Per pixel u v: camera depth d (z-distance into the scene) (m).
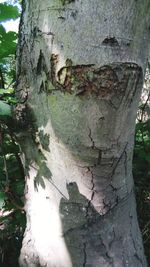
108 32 0.79
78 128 0.87
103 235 0.99
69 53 0.81
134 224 1.08
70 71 0.83
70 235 0.99
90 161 0.91
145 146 1.48
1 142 1.08
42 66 0.88
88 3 0.78
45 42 0.85
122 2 0.78
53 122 0.90
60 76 0.84
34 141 0.98
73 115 0.86
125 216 1.03
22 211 1.23
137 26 0.81
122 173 0.97
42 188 1.01
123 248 1.02
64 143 0.91
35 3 0.87
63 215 0.98
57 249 1.01
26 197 1.09
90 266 0.99
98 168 0.93
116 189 0.98
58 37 0.82
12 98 1.02
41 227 1.03
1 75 1.28
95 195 0.96
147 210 1.49
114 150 0.91
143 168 1.47
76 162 0.92
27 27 0.91
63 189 0.96
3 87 1.28
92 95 0.83
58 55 0.83
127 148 0.95
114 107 0.84
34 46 0.89
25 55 0.93
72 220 0.98
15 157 1.33
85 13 0.79
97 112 0.84
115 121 0.86
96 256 0.99
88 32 0.79
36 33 0.88
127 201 1.03
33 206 1.06
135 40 0.81
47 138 0.93
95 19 0.79
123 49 0.80
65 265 1.01
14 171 1.28
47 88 0.89
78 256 0.99
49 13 0.83
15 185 1.21
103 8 0.78
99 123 0.85
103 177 0.95
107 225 0.99
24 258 1.09
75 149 0.90
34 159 1.01
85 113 0.85
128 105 0.85
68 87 0.84
